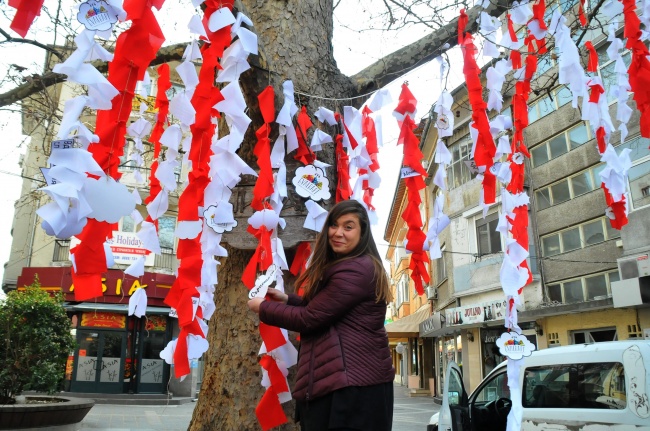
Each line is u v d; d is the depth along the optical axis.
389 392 1.80
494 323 14.23
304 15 2.89
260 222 2.26
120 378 15.66
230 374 2.45
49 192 1.27
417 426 11.21
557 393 4.38
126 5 1.57
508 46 3.23
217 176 2.04
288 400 2.20
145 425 10.20
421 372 23.89
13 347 7.89
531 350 2.72
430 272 20.77
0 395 7.86
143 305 2.44
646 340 4.00
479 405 5.20
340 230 1.96
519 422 2.64
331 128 2.80
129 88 1.64
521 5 3.01
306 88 2.76
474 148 3.15
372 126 3.11
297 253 2.54
